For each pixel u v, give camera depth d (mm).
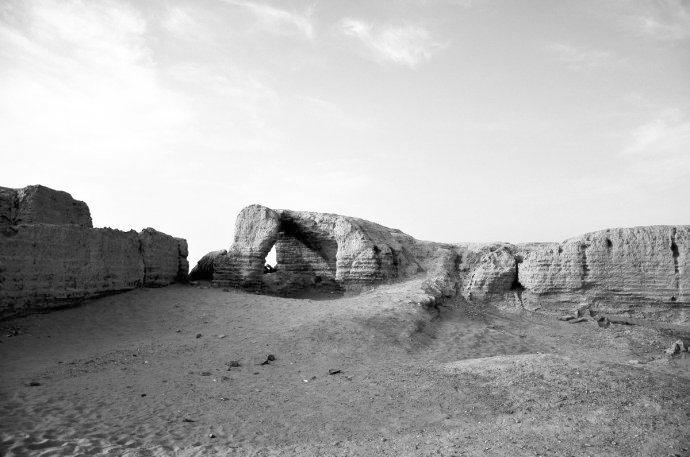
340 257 25000
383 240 25672
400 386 11328
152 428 8625
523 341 18047
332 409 9984
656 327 19281
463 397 10445
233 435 8578
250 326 17031
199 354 13914
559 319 20641
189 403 10078
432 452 7969
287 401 10445
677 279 19891
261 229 25609
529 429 8867
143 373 12023
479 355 15945
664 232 20375
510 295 22328
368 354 14523
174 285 23781
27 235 16484
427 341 16891
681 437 8469
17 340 14586
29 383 10766
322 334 15680
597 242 20984
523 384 10852
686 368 14773
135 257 21250
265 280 26281
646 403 9719
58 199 20172
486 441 8398
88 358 13172
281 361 13555
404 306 19219
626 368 11859
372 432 8867
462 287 23141
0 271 15539
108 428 8477
